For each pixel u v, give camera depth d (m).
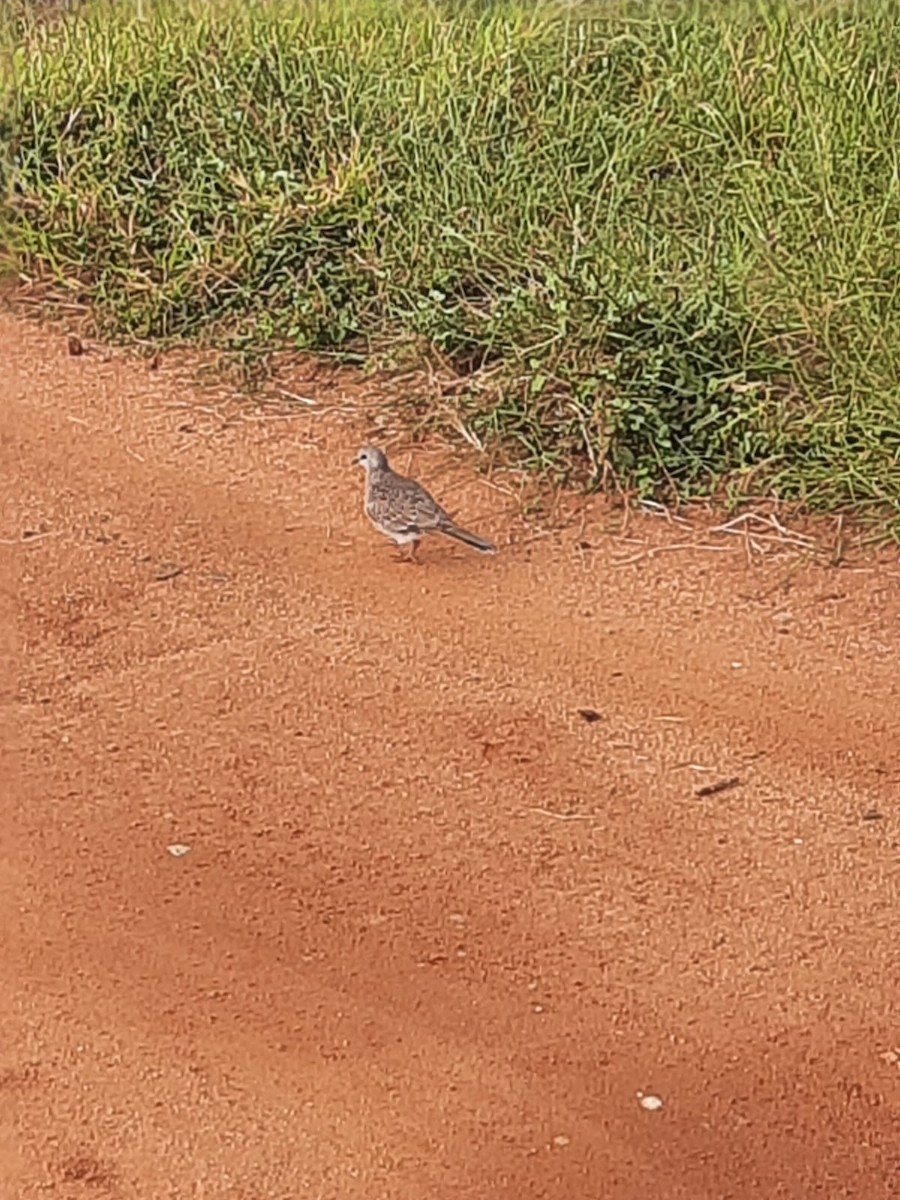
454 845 4.84
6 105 10.01
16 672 5.74
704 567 6.29
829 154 7.79
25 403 7.86
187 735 5.38
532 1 9.98
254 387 7.91
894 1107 3.94
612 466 6.84
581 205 8.19
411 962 4.41
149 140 9.65
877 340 6.83
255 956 4.45
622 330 7.17
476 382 7.43
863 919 4.52
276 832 4.91
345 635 5.91
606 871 4.72
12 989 4.36
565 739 5.30
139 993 4.33
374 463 6.43
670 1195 3.72
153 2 10.97
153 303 8.52
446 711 5.46
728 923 4.52
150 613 6.09
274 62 9.82
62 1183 3.79
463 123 8.82
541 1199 3.72
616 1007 4.25
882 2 9.10
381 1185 3.77
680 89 8.86
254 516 6.79
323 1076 4.06
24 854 4.84
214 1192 3.76
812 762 5.16
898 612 5.94
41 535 6.68
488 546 6.35
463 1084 4.03
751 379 7.02
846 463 6.58
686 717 5.39
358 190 8.70
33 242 9.13
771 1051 4.11
